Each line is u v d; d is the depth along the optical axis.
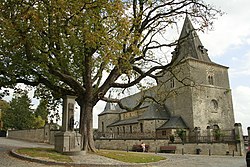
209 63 51.97
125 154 19.91
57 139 18.42
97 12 14.38
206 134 43.22
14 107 57.12
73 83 19.02
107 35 14.20
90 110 19.69
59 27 14.84
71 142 18.06
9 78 18.69
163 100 24.59
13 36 14.51
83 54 17.39
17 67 18.02
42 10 13.98
